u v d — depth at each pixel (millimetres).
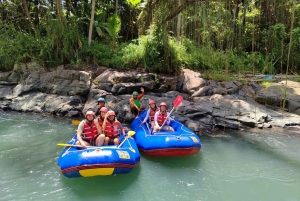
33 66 9539
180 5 9109
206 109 7809
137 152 4645
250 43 13297
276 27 11914
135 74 9211
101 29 12414
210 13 9312
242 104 8125
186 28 12844
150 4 10305
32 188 4043
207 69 10875
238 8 12875
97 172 4020
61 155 4383
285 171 4828
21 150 5422
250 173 4730
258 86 9352
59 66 9602
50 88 8969
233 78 9789
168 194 3996
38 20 11969
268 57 12055
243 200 3898
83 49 10148
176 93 8922
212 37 11977
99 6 13086
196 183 4348
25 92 9008
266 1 11500
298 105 8094
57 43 9758
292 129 7164
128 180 4355
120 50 10836
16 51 9773
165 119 5988
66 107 8188
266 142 6250
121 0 13312
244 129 7188
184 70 10133
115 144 4812
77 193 3949
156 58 9914
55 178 4348
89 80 8859
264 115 7609
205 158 5328
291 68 12453
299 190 4211
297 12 11547
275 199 3955
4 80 9484
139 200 3824
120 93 8688
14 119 7598
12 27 10391
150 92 9016
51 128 6859
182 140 5082
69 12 11711
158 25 9984
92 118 4844
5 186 4070
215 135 6727
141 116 6828
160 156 5191
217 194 4035
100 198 3842
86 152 4109
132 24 13617
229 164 5078
